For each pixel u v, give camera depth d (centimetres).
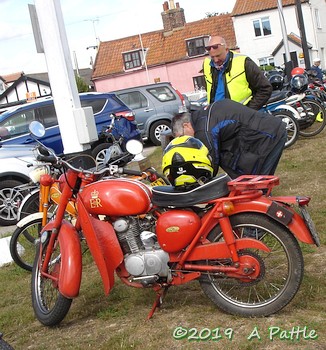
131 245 421
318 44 4953
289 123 1092
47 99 1285
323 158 955
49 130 1261
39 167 607
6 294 557
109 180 426
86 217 419
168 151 414
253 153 481
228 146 483
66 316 463
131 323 423
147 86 1722
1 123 1246
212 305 430
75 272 426
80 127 632
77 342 409
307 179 820
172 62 4969
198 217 407
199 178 408
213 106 481
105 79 5156
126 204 414
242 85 582
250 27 4909
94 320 446
